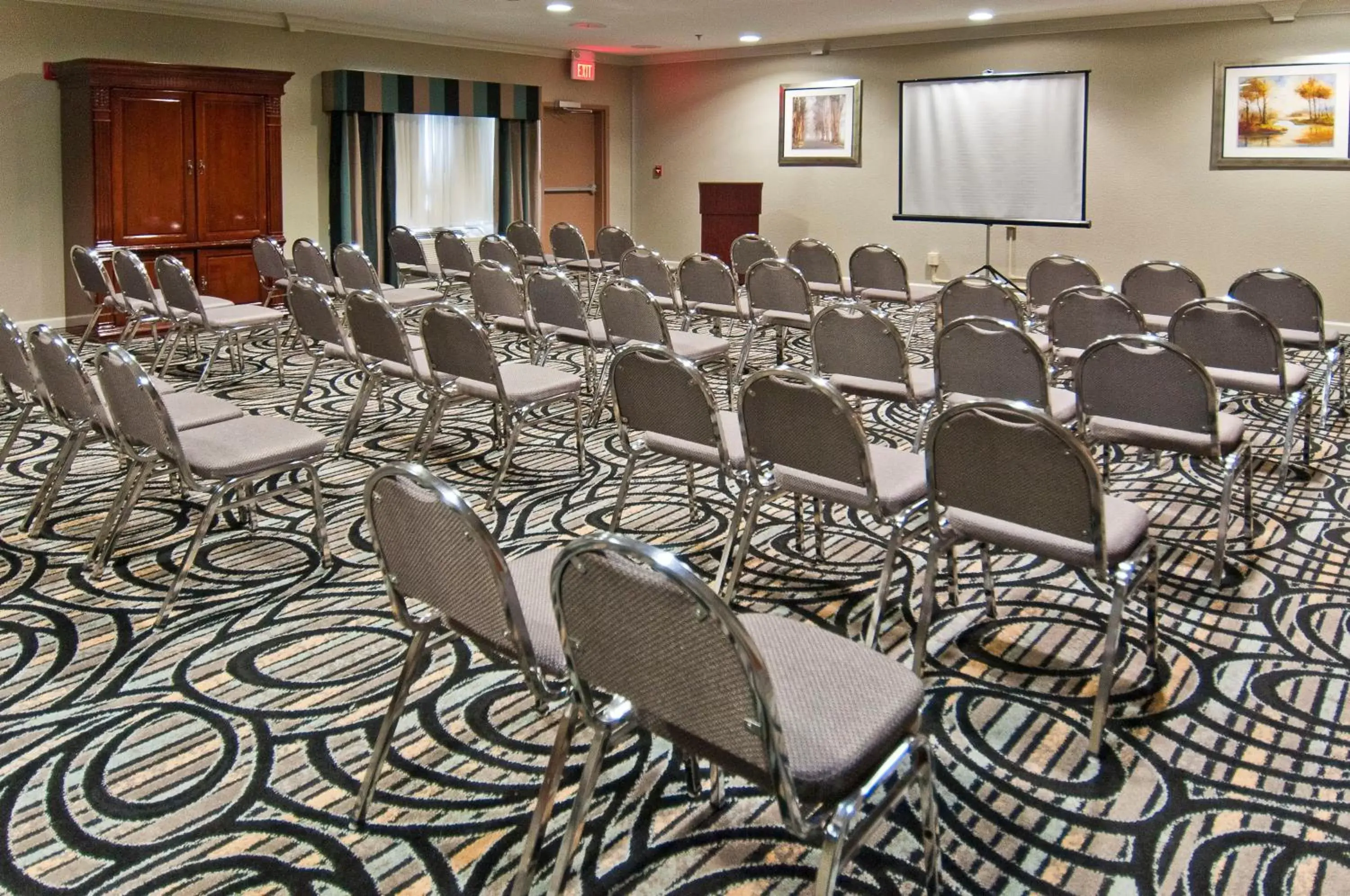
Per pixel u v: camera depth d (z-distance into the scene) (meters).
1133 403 3.46
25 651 3.07
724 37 10.98
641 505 4.33
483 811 2.33
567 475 4.72
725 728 1.66
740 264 7.93
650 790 2.40
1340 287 8.71
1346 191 8.55
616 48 11.96
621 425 3.61
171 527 4.03
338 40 10.16
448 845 2.22
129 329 6.64
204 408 3.97
